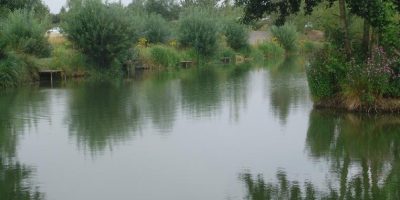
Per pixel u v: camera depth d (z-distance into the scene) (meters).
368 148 10.97
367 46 15.93
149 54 33.50
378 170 9.36
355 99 14.80
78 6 28.70
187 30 38.91
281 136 12.16
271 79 25.55
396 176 8.98
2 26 26.83
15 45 25.98
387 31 14.94
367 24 15.85
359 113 14.74
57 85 23.73
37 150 11.05
